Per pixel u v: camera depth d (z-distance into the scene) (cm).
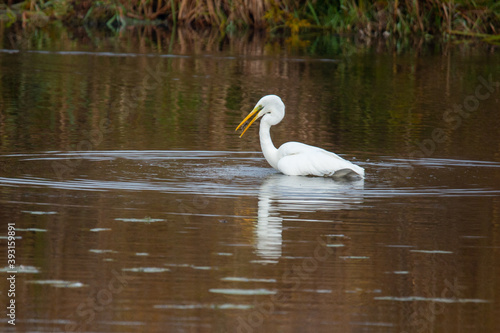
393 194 1250
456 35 3906
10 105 2036
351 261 928
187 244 976
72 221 1058
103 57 3003
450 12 3812
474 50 3525
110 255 930
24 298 809
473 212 1145
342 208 1154
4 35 3575
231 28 4003
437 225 1075
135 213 1105
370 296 832
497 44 3775
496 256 953
